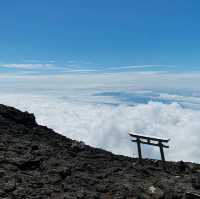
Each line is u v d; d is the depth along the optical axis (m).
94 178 21.44
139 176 23.19
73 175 21.34
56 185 19.41
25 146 25.33
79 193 18.61
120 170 24.14
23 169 21.20
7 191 17.58
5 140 25.89
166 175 24.23
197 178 22.31
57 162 22.80
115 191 19.77
